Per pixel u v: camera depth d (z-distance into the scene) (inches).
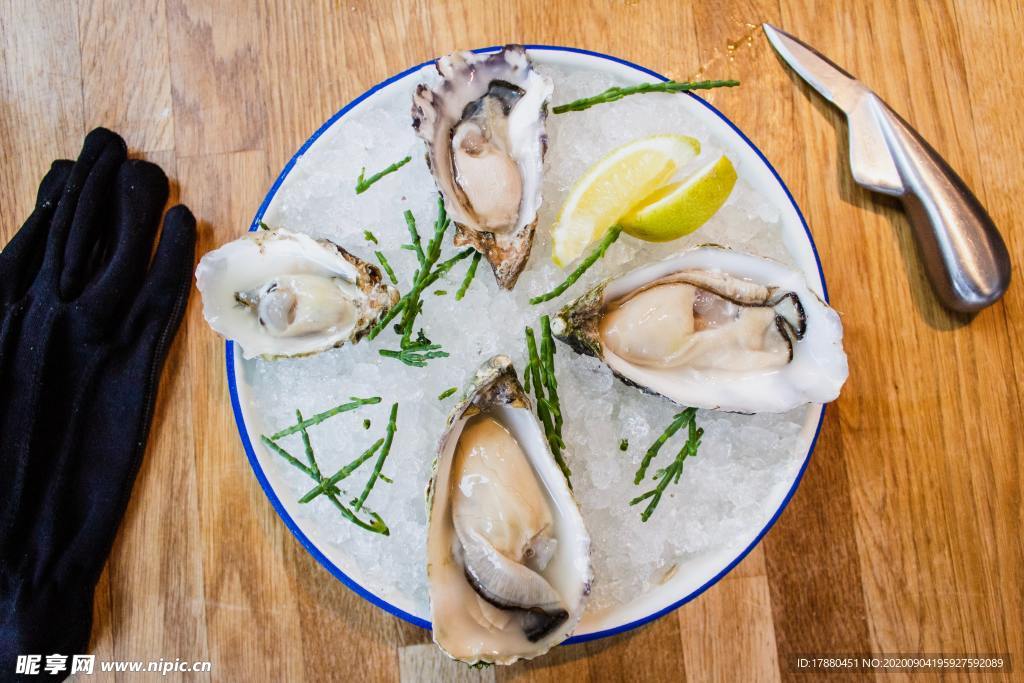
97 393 18.4
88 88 19.3
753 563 18.7
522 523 16.3
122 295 18.4
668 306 17.3
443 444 16.3
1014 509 18.9
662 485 16.5
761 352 17.6
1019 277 19.3
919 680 18.7
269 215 17.1
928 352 19.0
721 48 19.3
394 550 17.1
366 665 18.5
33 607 17.7
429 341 16.8
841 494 18.8
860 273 19.0
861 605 18.7
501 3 19.2
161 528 18.5
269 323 17.5
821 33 19.4
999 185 19.3
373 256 17.8
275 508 16.7
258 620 18.5
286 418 17.4
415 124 17.2
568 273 17.6
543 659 18.6
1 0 19.3
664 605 16.7
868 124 18.9
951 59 19.5
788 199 17.1
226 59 19.2
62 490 18.1
